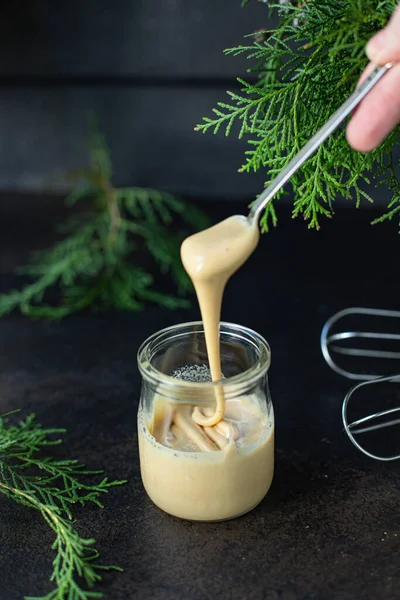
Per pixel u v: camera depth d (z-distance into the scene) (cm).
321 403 58
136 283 76
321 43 44
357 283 75
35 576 44
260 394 47
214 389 45
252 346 48
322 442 54
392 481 50
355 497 49
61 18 90
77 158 99
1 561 45
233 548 46
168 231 88
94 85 94
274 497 49
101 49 91
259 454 46
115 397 60
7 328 71
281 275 78
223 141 94
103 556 45
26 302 74
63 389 61
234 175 96
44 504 48
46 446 55
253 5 84
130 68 91
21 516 48
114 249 80
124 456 53
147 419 47
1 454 54
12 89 96
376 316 69
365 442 53
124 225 81
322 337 61
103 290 76
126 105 95
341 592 43
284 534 46
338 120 39
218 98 92
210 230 43
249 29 86
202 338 49
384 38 37
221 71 89
